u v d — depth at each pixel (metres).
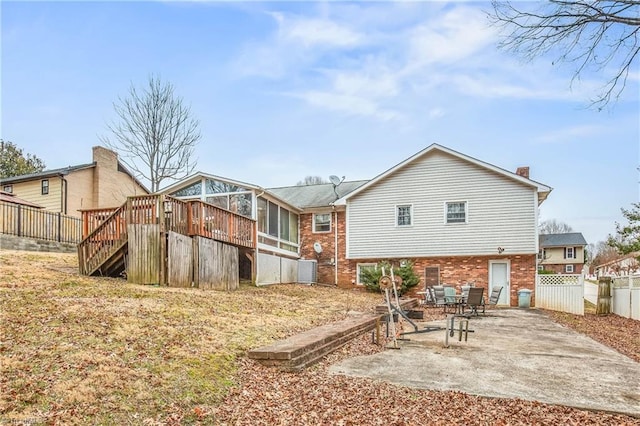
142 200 12.12
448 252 18.78
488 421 4.71
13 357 4.98
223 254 14.18
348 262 20.98
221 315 8.88
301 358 6.75
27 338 5.67
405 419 4.73
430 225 19.19
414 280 18.56
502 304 18.06
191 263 12.63
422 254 19.17
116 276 12.91
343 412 4.90
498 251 18.05
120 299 8.80
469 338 9.69
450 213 18.98
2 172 36.12
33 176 24.89
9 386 4.28
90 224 12.88
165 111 27.03
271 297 13.34
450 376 6.47
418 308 16.38
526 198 17.92
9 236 15.15
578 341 9.58
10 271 10.57
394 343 8.53
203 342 6.77
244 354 6.68
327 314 11.42
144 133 26.81
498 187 18.33
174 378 5.23
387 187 20.02
